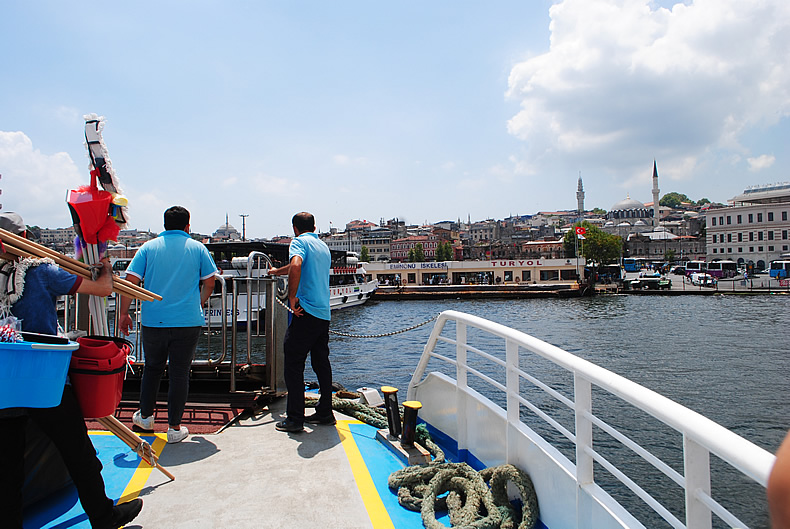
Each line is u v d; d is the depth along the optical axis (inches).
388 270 3390.7
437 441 174.1
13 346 82.3
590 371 91.7
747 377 695.7
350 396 229.1
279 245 1343.5
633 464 361.7
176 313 154.4
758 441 459.5
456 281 3353.8
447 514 122.3
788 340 1012.5
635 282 2807.6
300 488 131.2
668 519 73.7
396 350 995.9
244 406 193.2
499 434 133.6
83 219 112.1
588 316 1614.2
